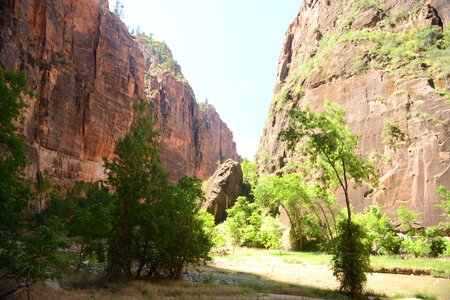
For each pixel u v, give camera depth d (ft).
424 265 97.14
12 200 38.88
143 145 61.52
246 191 240.12
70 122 246.06
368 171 66.49
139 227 64.03
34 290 40.47
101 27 301.63
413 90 165.37
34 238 39.73
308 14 315.58
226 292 52.42
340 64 207.92
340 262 58.54
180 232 63.57
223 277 75.15
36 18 222.89
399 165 153.99
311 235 160.45
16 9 181.47
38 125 209.67
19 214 39.70
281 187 157.07
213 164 634.02
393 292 63.62
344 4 266.98
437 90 158.61
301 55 291.58
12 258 36.99
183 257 65.31
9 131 47.98
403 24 207.72
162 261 64.39
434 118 152.15
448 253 112.27
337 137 63.77
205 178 567.59
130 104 329.52
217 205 221.66
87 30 286.46
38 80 210.59
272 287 62.80
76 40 272.31
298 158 211.61
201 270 84.38
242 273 85.81
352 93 190.70
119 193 60.70
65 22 262.47
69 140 242.99
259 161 274.36
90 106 271.28
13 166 45.03
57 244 41.04
